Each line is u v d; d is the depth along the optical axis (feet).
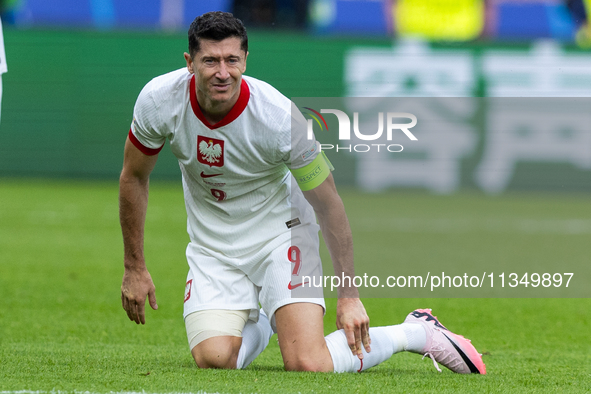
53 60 180.04
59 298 63.26
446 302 67.00
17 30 179.32
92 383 31.14
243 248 36.99
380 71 183.83
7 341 45.27
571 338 51.65
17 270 77.77
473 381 34.17
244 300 36.86
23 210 133.90
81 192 162.09
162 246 98.53
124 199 36.35
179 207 144.25
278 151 34.73
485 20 210.59
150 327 52.49
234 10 204.95
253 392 29.58
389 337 36.09
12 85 179.52
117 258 88.53
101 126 181.47
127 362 37.47
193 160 35.63
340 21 208.44
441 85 184.14
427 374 36.09
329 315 60.80
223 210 37.17
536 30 210.59
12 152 180.75
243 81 34.68
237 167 35.45
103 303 61.67
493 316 60.29
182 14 204.03
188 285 37.63
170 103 34.55
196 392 29.45
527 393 31.78
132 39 181.27
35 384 30.81
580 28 211.20
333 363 34.68
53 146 181.16
